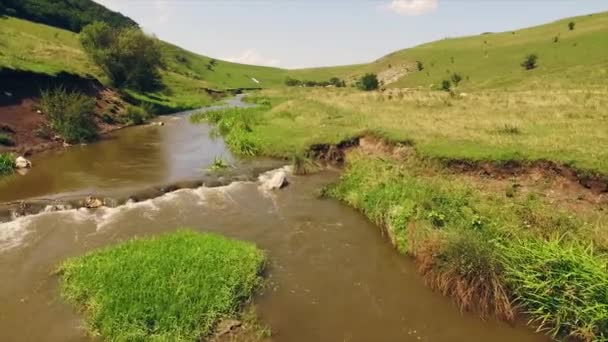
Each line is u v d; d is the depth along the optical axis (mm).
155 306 10969
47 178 24078
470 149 21250
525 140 22234
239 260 13656
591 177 16734
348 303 12547
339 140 27859
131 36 63656
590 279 10789
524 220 15273
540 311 11391
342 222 18438
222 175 24703
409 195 17891
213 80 138625
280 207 20125
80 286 12203
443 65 114062
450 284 12922
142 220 18062
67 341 10531
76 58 59938
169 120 49906
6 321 11289
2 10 88688
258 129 36938
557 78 60000
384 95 55938
